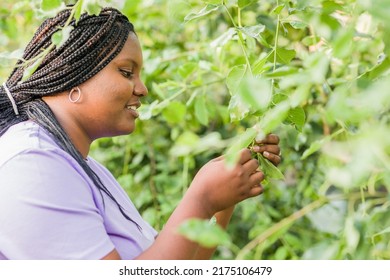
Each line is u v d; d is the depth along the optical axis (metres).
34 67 1.48
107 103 1.65
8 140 1.57
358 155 0.86
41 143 1.54
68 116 1.66
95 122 1.67
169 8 1.96
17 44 3.21
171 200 2.91
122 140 3.07
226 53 2.47
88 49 1.63
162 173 3.03
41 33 1.69
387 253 1.36
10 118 1.66
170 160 3.06
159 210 3.00
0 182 1.47
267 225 2.68
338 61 2.00
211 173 1.55
